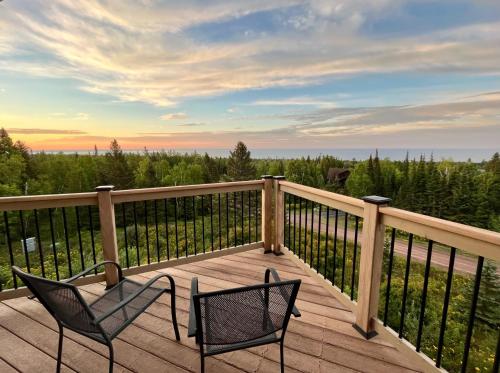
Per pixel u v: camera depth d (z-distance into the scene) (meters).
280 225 3.32
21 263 11.49
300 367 1.59
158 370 1.58
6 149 23.14
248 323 1.29
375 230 1.73
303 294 2.41
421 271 11.62
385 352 1.71
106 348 1.76
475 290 1.21
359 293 1.91
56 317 1.44
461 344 6.76
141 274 2.80
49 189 24.06
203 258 3.09
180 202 20.80
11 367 1.60
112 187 2.51
